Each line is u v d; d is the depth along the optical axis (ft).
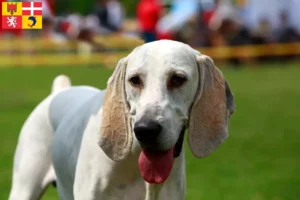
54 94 20.36
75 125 17.66
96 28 89.61
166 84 14.98
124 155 15.71
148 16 68.08
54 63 91.40
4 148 35.68
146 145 14.61
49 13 95.45
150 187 16.08
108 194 16.25
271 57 86.07
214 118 15.79
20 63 91.97
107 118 15.88
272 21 87.56
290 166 31.99
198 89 15.67
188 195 27.02
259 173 30.71
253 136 39.34
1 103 51.80
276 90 60.80
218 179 29.73
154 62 15.02
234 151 35.45
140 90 15.12
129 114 15.64
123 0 156.46
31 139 19.65
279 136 39.27
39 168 19.39
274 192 27.43
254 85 64.80
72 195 18.11
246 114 47.65
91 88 20.16
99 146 16.07
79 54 91.15
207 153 15.76
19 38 95.30
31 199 19.39
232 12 86.63
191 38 84.58
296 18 88.07
